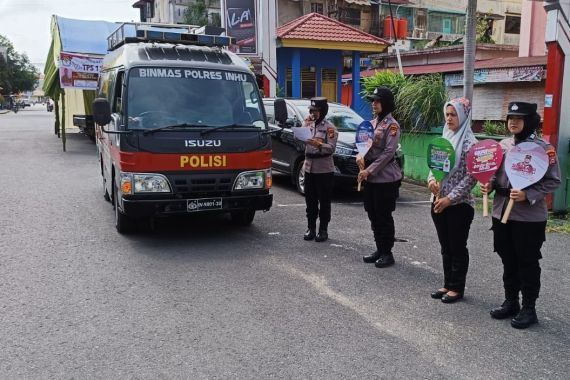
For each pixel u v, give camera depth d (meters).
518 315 4.33
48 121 36.09
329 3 29.72
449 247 4.83
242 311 4.52
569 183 8.29
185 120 6.35
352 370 3.56
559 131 8.23
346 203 9.37
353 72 17.31
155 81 6.48
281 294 4.93
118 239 6.71
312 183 6.68
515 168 4.12
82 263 5.76
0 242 6.53
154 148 6.01
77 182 10.93
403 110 11.40
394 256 6.18
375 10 31.33
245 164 6.43
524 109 4.11
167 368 3.56
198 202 6.23
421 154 11.20
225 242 6.67
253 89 6.91
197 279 5.30
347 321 4.36
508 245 4.34
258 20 15.04
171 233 7.04
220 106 6.61
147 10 43.06
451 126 4.68
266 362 3.66
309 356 3.75
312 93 17.11
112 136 6.90
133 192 6.02
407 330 4.20
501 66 13.48
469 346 3.94
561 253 6.38
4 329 4.13
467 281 5.37
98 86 9.69
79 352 3.78
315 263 5.89
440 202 4.64
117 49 8.04
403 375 3.51
